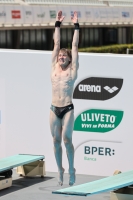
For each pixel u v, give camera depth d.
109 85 29.92
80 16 118.44
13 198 25.81
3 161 28.27
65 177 29.58
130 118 29.84
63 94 23.78
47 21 111.31
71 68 23.78
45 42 116.25
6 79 31.36
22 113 31.31
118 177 25.27
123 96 29.84
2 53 31.22
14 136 31.52
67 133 23.95
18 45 107.06
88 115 30.33
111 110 30.05
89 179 29.44
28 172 29.73
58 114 23.92
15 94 31.31
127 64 29.69
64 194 22.44
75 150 30.58
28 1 107.94
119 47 106.00
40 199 25.64
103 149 30.30
